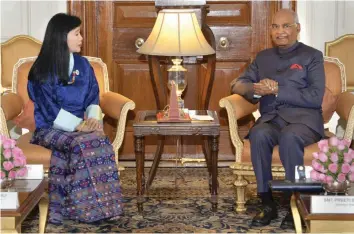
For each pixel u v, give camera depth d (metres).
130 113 5.47
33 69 3.96
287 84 4.16
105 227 3.79
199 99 5.42
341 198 3.03
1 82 5.19
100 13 5.38
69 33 3.94
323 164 3.15
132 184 4.82
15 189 3.27
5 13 5.36
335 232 3.02
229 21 5.36
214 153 4.02
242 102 4.18
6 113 4.07
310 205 3.07
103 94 4.47
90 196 3.75
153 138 5.45
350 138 4.04
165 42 4.09
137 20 5.39
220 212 4.09
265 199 3.85
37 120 3.97
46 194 3.61
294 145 3.82
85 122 3.94
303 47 4.24
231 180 4.93
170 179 4.98
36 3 5.35
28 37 5.19
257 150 3.86
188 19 4.13
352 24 5.34
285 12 4.21
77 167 3.74
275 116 4.15
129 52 5.41
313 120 4.02
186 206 4.23
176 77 4.19
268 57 4.28
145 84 5.45
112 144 4.11
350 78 5.18
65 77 3.94
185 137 5.45
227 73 5.41
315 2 5.33
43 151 3.88
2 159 3.27
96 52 5.41
